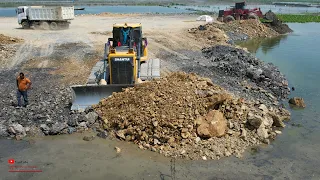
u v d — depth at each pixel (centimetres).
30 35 2502
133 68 1241
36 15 2844
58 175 823
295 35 3366
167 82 1121
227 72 1680
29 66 1698
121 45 1409
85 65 1731
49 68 1669
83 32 2725
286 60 2131
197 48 2280
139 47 1373
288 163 902
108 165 866
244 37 3098
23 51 1983
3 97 1248
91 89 1155
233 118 1041
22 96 1241
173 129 958
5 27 2967
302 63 2050
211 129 966
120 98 1094
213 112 1007
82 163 873
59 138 995
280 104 1314
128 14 4559
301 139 1039
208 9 6209
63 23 2888
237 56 1977
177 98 1030
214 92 1075
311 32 3578
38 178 809
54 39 2361
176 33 2822
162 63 1798
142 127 974
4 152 920
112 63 1232
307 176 849
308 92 1491
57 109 1144
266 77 1600
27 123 1052
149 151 928
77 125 1046
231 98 1086
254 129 1023
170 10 5834
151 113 990
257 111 1119
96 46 2158
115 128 1033
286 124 1146
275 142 1011
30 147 946
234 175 836
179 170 847
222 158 905
